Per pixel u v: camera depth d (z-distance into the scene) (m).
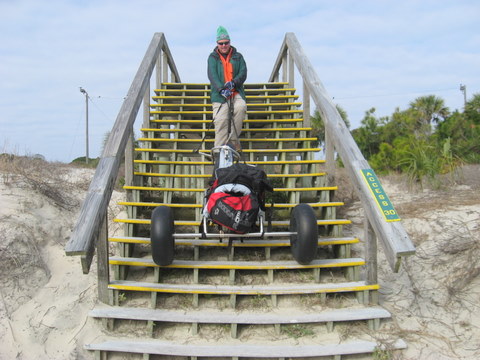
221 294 3.66
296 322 3.32
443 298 3.78
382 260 4.41
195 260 4.01
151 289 3.50
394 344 3.21
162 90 6.77
